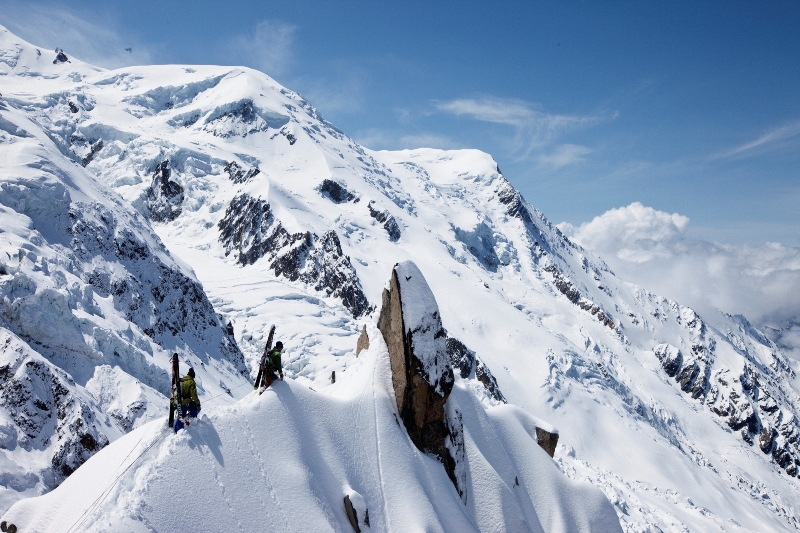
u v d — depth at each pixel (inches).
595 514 932.0
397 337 797.9
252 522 545.6
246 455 588.1
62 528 508.4
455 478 802.8
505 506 808.9
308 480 612.4
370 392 781.9
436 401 792.3
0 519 574.9
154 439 560.7
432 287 5526.6
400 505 690.2
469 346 4798.2
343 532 607.5
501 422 952.9
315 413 693.9
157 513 503.2
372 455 717.3
